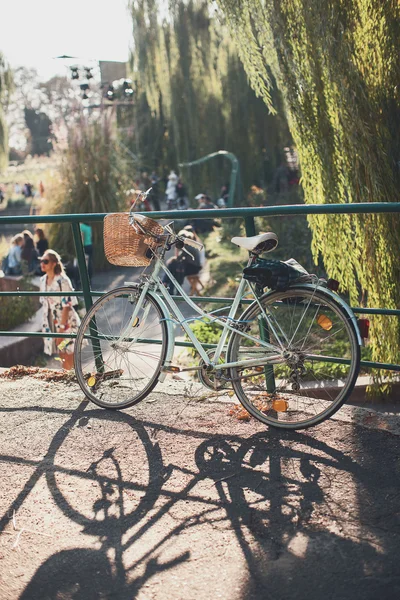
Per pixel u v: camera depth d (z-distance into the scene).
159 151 34.38
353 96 6.87
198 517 3.27
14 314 12.92
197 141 31.91
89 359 4.87
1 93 35.69
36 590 2.80
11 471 3.80
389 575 2.76
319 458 3.76
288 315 4.52
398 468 3.60
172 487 3.55
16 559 3.01
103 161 20.38
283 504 3.33
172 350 4.36
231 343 4.20
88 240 17.61
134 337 4.66
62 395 4.88
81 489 3.58
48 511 3.39
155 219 4.68
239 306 4.44
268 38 7.35
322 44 6.98
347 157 7.00
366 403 7.46
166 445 4.02
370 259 6.74
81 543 3.11
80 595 2.76
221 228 23.59
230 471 3.68
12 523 3.30
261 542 3.04
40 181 21.00
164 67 31.42
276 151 31.69
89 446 4.06
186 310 4.82
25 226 32.78
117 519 3.29
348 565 2.84
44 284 8.62
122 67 35.47
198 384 4.93
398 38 6.87
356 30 7.07
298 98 7.21
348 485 3.46
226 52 31.48
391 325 6.85
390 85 6.95
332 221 6.89
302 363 4.11
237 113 31.59
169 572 2.87
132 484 3.61
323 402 4.37
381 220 6.65
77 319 8.72
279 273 3.98
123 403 4.54
